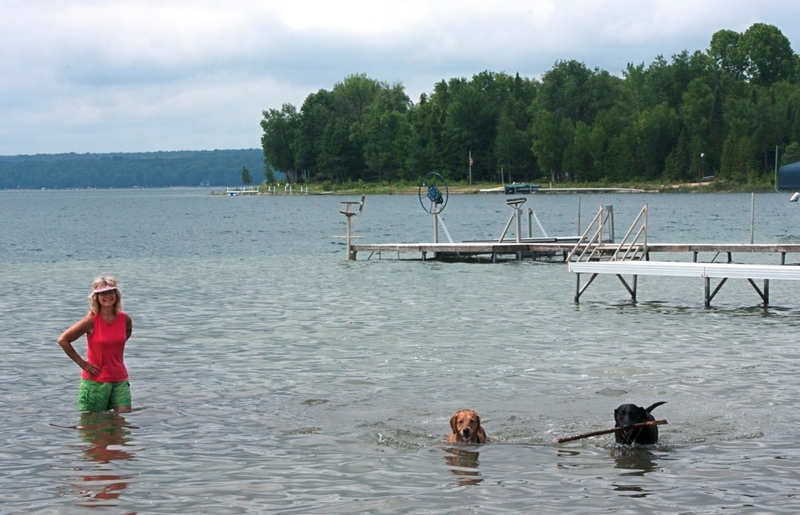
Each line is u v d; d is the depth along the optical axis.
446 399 12.22
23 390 12.81
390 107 172.50
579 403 11.95
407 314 20.45
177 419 11.20
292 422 11.05
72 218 88.00
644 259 28.88
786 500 8.20
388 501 8.25
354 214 36.69
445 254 38.00
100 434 10.52
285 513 7.97
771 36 172.38
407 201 122.62
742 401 11.88
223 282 27.84
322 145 164.25
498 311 20.92
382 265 34.09
